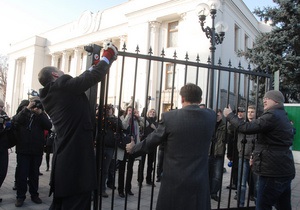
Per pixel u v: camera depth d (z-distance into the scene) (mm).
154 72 18469
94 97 2865
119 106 3127
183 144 2365
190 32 17688
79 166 2414
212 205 4730
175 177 2330
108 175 5535
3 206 4285
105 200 4812
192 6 17781
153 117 6305
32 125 4426
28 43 35250
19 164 4352
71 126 2441
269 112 2943
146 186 5898
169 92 16172
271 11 12227
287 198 3107
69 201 2432
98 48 2844
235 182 5523
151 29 20062
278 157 2889
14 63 38188
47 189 5348
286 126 2953
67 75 2471
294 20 11672
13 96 37844
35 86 33781
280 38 11773
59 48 31922
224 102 15172
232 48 19359
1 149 4398
